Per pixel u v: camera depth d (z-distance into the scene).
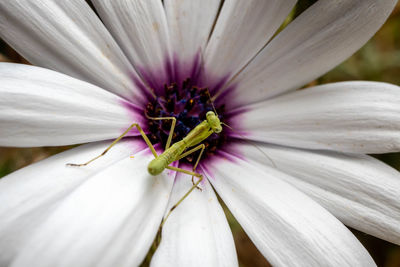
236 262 0.10
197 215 0.10
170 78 0.12
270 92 0.12
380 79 0.15
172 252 0.10
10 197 0.09
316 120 0.11
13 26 0.10
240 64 0.12
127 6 0.11
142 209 0.10
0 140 0.09
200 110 0.12
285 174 0.11
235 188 0.11
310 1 0.11
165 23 0.11
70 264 0.09
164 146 0.12
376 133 0.11
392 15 0.15
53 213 0.09
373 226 0.10
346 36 0.11
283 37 0.11
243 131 0.12
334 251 0.10
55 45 0.10
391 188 0.11
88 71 0.10
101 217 0.09
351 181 0.11
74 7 0.10
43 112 0.10
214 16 0.12
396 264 0.14
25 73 0.10
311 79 0.11
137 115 0.11
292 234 0.10
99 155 0.10
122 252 0.09
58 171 0.10
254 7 0.11
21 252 0.09
